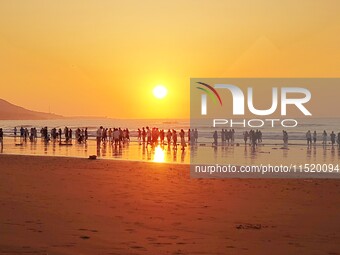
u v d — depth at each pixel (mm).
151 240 8688
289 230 9922
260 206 13047
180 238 8961
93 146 48719
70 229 9312
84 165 25219
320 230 9938
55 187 16016
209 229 9922
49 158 30609
